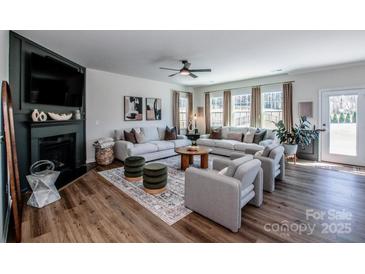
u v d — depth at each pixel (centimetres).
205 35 284
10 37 268
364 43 318
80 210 240
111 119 521
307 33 279
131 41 304
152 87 625
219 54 370
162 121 662
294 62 427
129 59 397
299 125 517
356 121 452
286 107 536
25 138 302
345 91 459
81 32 271
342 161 476
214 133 620
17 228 180
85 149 469
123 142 464
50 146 362
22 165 296
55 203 259
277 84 553
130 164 345
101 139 466
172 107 696
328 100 486
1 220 177
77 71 402
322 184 333
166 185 317
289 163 486
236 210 192
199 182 224
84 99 459
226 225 200
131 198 274
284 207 250
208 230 200
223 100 677
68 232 195
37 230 199
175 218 222
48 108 353
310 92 505
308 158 523
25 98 299
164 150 528
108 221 216
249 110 625
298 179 360
